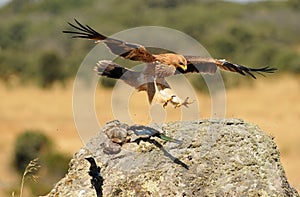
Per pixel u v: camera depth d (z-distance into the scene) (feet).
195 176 31.76
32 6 286.46
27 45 229.45
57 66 196.34
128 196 31.45
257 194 31.12
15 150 78.23
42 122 133.49
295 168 80.53
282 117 131.64
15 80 196.24
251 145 32.89
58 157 60.39
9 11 290.15
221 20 240.53
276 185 31.58
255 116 133.49
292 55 198.39
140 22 236.63
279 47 214.90
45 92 184.55
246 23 243.81
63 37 230.27
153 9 260.21
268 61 200.34
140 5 258.16
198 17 241.55
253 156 32.48
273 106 149.07
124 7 255.91
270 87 177.78
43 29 238.68
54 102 165.37
